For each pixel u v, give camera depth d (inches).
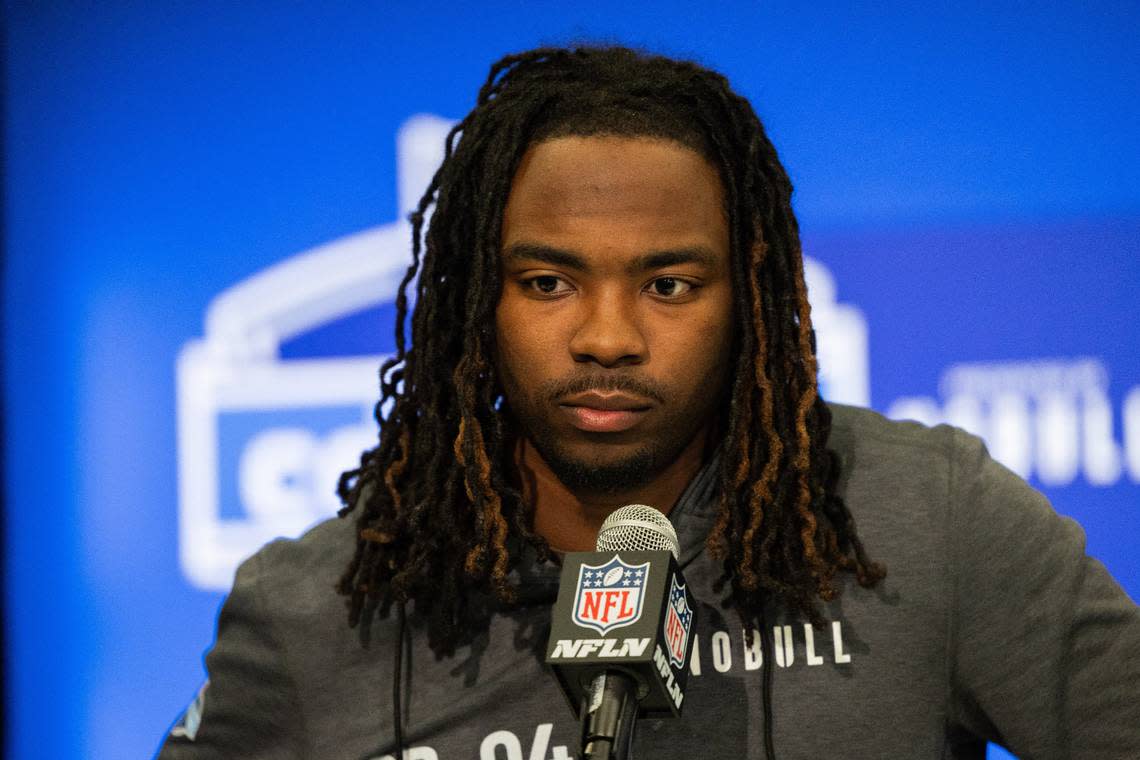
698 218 189.9
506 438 212.8
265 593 221.5
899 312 403.9
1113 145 399.5
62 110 441.1
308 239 431.8
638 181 187.8
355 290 429.1
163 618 432.8
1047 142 401.4
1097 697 200.7
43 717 435.2
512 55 220.1
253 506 429.4
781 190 202.8
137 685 433.4
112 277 438.3
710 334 192.2
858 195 406.6
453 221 207.9
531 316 192.2
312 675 216.2
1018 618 204.4
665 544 176.1
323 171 432.1
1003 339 400.2
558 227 187.9
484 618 212.8
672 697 158.4
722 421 209.2
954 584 207.6
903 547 209.5
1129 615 203.2
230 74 436.5
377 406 217.8
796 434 200.4
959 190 404.2
